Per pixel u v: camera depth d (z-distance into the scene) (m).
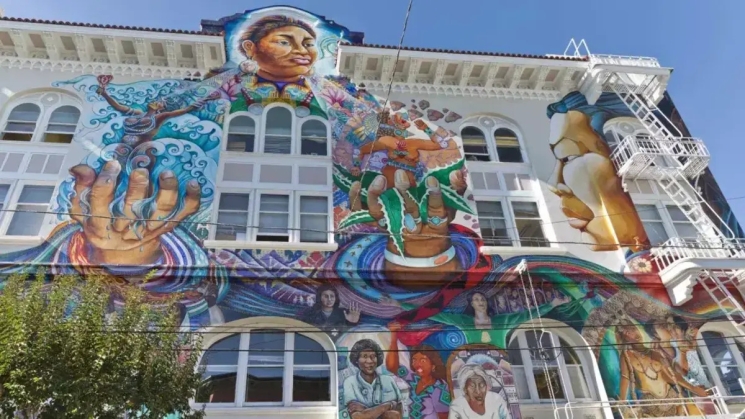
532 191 17.88
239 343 13.29
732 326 15.38
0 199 14.88
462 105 19.36
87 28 17.73
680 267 15.13
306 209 15.99
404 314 13.98
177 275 13.62
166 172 15.64
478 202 17.28
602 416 13.58
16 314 8.84
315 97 18.58
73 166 15.41
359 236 15.25
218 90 18.06
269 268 14.08
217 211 15.46
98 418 8.59
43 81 17.44
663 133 19.98
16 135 16.55
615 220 17.09
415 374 13.08
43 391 8.21
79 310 9.58
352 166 16.78
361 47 18.91
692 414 13.59
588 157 18.58
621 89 20.33
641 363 14.30
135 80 17.86
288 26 20.08
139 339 9.45
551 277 15.34
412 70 19.36
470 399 12.91
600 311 15.01
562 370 14.09
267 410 12.35
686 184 18.62
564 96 20.27
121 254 13.84
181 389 9.62
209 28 19.70
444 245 15.52
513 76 20.00
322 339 13.57
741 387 14.51
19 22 17.47
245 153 16.77
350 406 12.40
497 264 15.38
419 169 17.16
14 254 13.48
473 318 14.23
